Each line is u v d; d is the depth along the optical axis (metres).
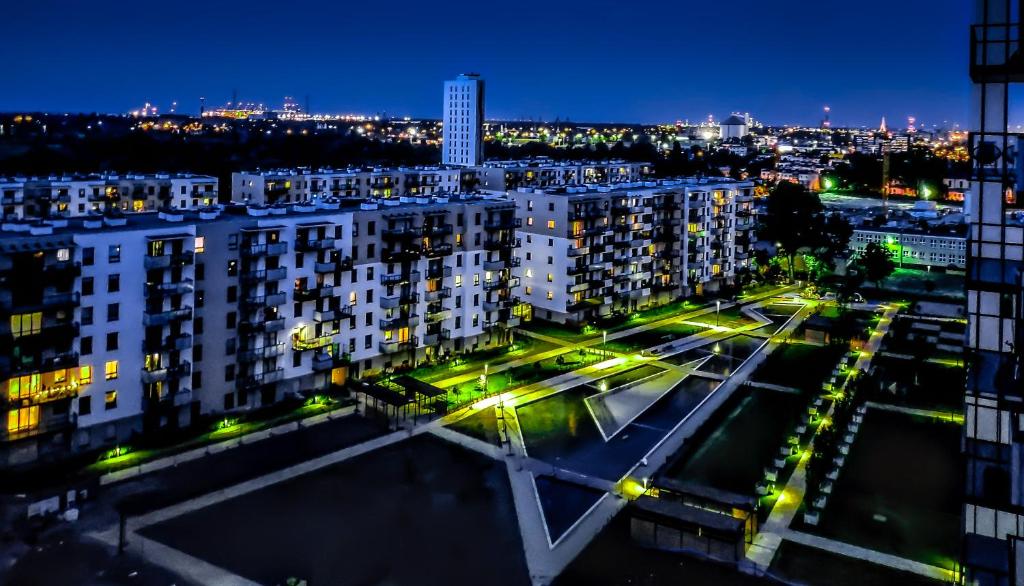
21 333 69.94
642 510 60.88
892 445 81.69
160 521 63.47
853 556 58.81
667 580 55.59
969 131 27.05
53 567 55.91
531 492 70.81
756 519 62.75
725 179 184.38
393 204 112.44
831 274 187.00
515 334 127.75
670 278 155.75
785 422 89.88
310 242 92.19
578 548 60.69
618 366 111.94
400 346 104.50
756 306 156.25
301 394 93.38
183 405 82.38
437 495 69.88
